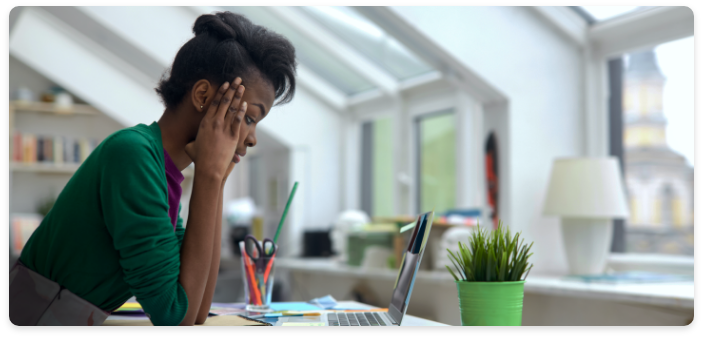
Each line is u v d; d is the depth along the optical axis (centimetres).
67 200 90
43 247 92
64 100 488
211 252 96
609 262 280
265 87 102
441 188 380
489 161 294
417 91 396
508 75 283
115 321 109
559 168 260
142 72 421
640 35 273
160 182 91
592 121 295
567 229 257
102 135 508
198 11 386
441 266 288
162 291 88
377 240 343
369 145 455
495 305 100
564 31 295
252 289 123
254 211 539
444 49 271
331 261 405
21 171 483
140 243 85
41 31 440
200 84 98
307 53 420
